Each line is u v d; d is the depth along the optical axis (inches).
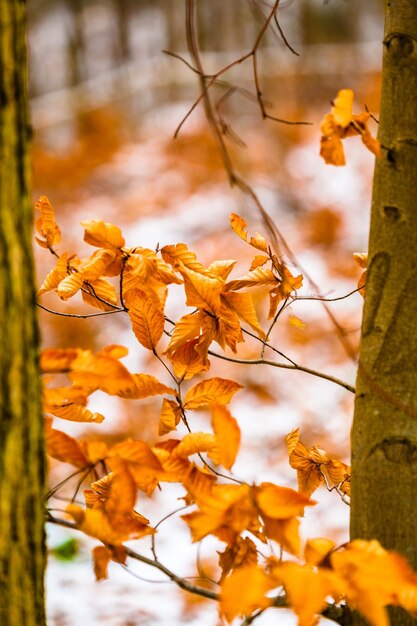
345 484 116.9
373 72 546.3
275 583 101.8
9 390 102.3
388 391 109.2
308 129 462.9
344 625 107.9
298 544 103.6
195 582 201.9
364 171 413.1
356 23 641.6
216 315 113.0
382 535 108.9
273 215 387.9
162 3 676.1
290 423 277.3
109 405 283.6
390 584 101.2
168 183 414.6
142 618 184.1
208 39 634.2
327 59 559.5
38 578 104.2
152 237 379.2
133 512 111.3
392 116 110.0
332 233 366.9
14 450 102.6
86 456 106.4
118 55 682.8
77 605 188.7
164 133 487.2
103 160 444.8
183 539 225.3
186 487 106.7
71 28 708.7
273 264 115.4
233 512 104.1
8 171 102.0
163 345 304.3
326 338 304.3
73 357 104.0
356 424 110.3
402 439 108.9
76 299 323.3
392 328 109.5
